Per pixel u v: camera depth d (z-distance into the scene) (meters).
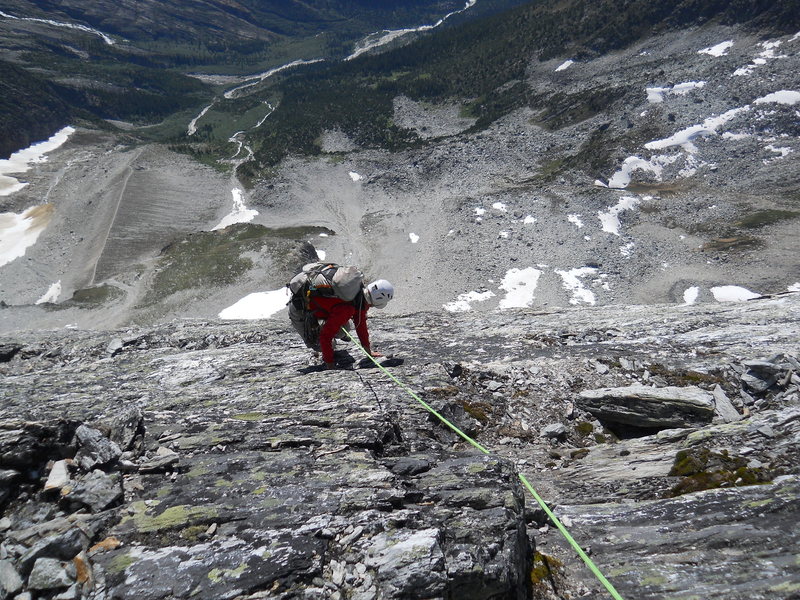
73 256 135.38
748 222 108.88
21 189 168.62
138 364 9.96
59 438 4.89
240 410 6.33
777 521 4.58
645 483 5.87
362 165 179.88
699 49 184.50
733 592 3.94
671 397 7.50
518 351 10.26
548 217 122.81
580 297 96.56
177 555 3.72
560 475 6.49
